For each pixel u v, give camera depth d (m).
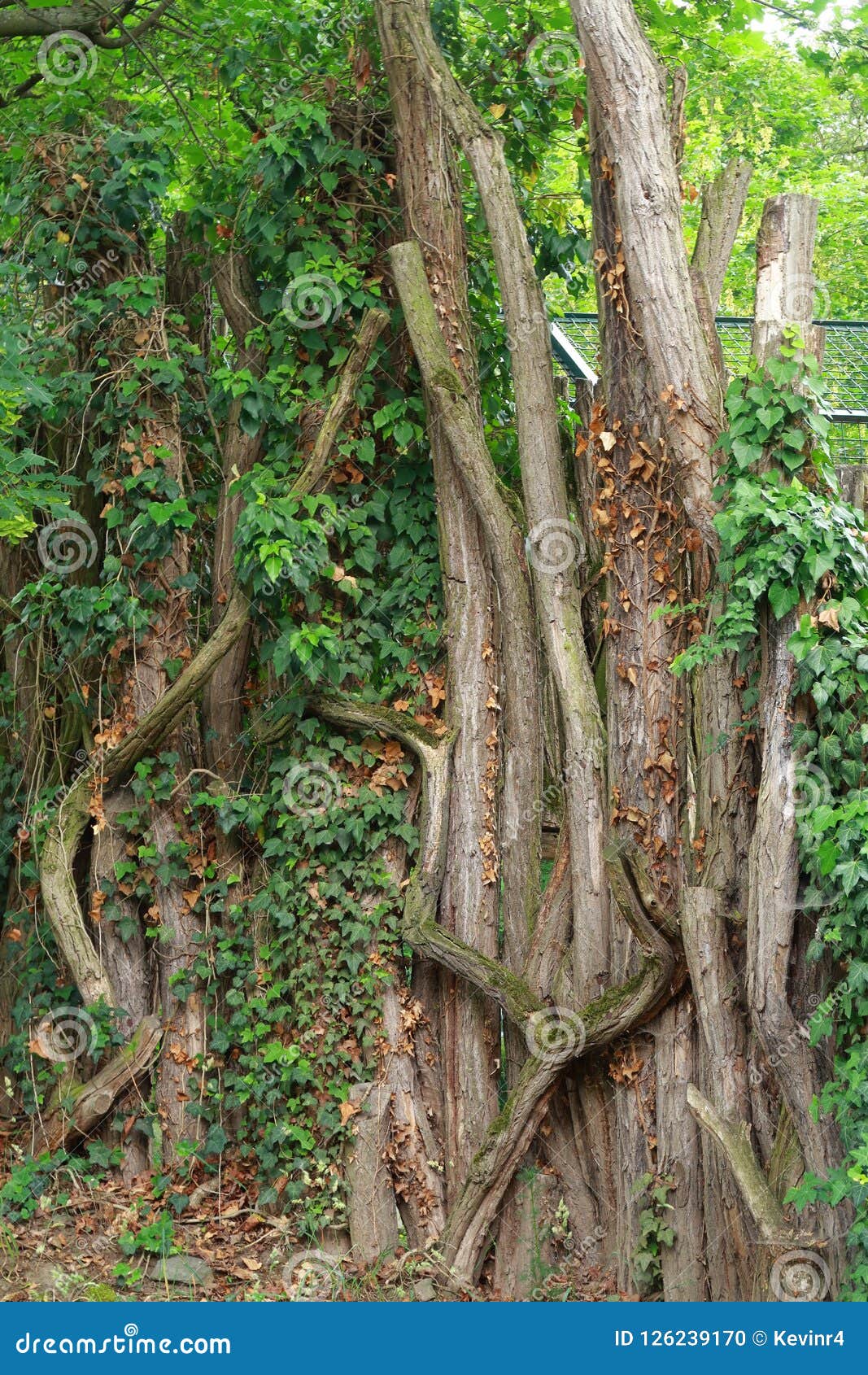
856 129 15.70
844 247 15.59
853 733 5.58
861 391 9.84
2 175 7.93
